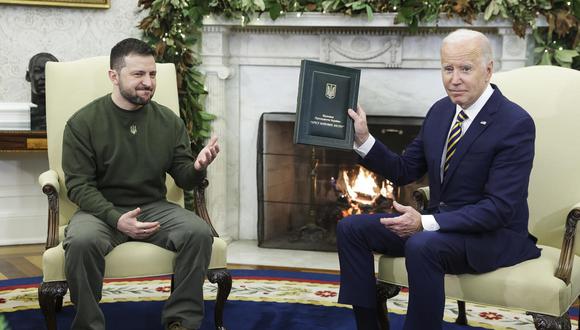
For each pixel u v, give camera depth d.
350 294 2.48
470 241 2.31
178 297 2.63
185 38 4.34
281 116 4.46
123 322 3.11
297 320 3.16
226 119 4.57
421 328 2.27
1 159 4.54
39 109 4.26
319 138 2.58
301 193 4.55
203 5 4.23
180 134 2.95
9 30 4.51
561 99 2.72
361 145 2.65
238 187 4.64
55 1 4.50
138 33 4.61
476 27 4.08
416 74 4.31
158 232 2.71
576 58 4.01
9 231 4.59
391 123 4.32
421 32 4.23
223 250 2.82
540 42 4.00
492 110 2.41
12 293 3.52
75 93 3.08
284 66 4.47
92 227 2.57
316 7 4.21
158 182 2.87
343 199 4.47
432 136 2.56
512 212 2.31
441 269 2.28
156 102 3.06
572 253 2.29
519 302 2.24
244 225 4.69
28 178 4.61
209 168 4.51
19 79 4.55
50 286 2.56
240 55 4.50
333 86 2.58
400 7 4.04
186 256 2.63
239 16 4.25
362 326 2.53
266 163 4.55
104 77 3.12
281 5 4.20
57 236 2.70
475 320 3.21
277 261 4.27
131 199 2.82
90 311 2.53
